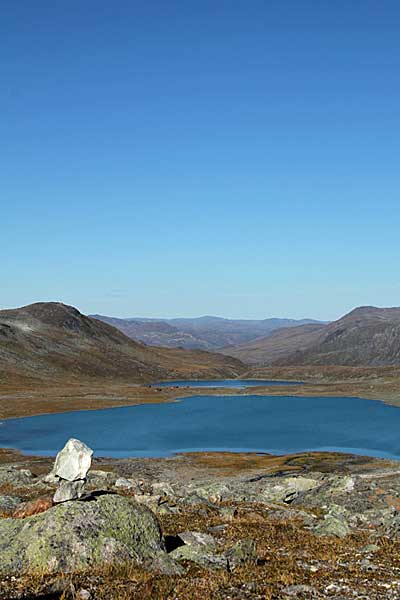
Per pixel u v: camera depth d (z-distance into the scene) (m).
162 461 78.00
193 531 25.38
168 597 15.26
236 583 17.09
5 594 14.83
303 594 16.50
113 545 18.20
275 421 124.12
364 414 135.50
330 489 47.00
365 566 20.31
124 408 149.00
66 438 101.75
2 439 100.88
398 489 50.16
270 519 32.56
